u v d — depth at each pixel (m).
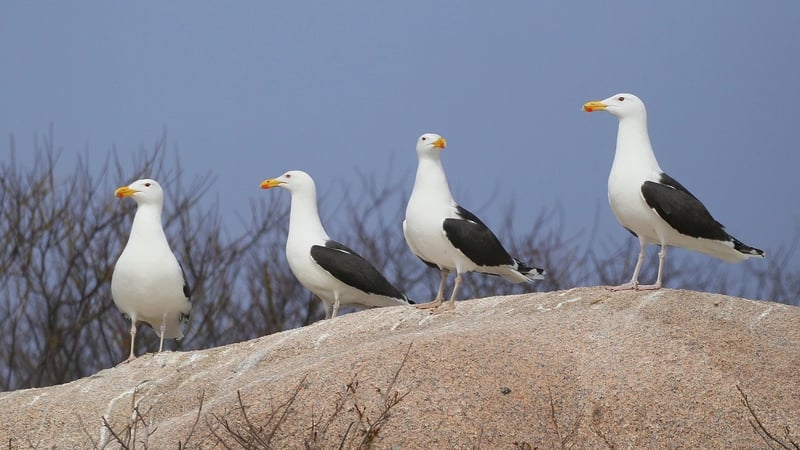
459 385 13.36
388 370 13.52
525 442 12.91
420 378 13.41
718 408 13.30
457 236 17.12
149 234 18.33
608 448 13.00
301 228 19.25
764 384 13.55
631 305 14.95
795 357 13.95
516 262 17.78
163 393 15.53
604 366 13.77
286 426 13.12
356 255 19.14
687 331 14.26
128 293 18.33
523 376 13.58
